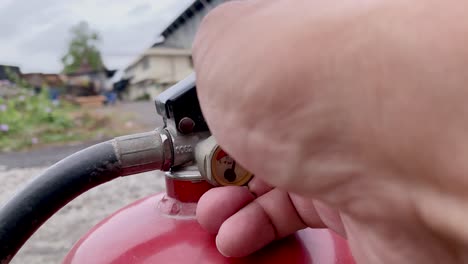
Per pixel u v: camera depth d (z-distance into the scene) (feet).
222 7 0.88
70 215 6.98
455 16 0.63
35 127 15.84
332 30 0.70
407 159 0.65
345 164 0.72
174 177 1.86
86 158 1.65
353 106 0.67
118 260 1.71
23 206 1.56
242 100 0.77
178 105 1.74
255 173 0.84
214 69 0.82
